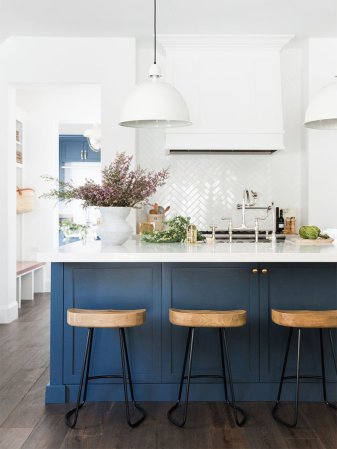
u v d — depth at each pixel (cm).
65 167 1008
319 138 580
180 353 346
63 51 571
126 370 344
